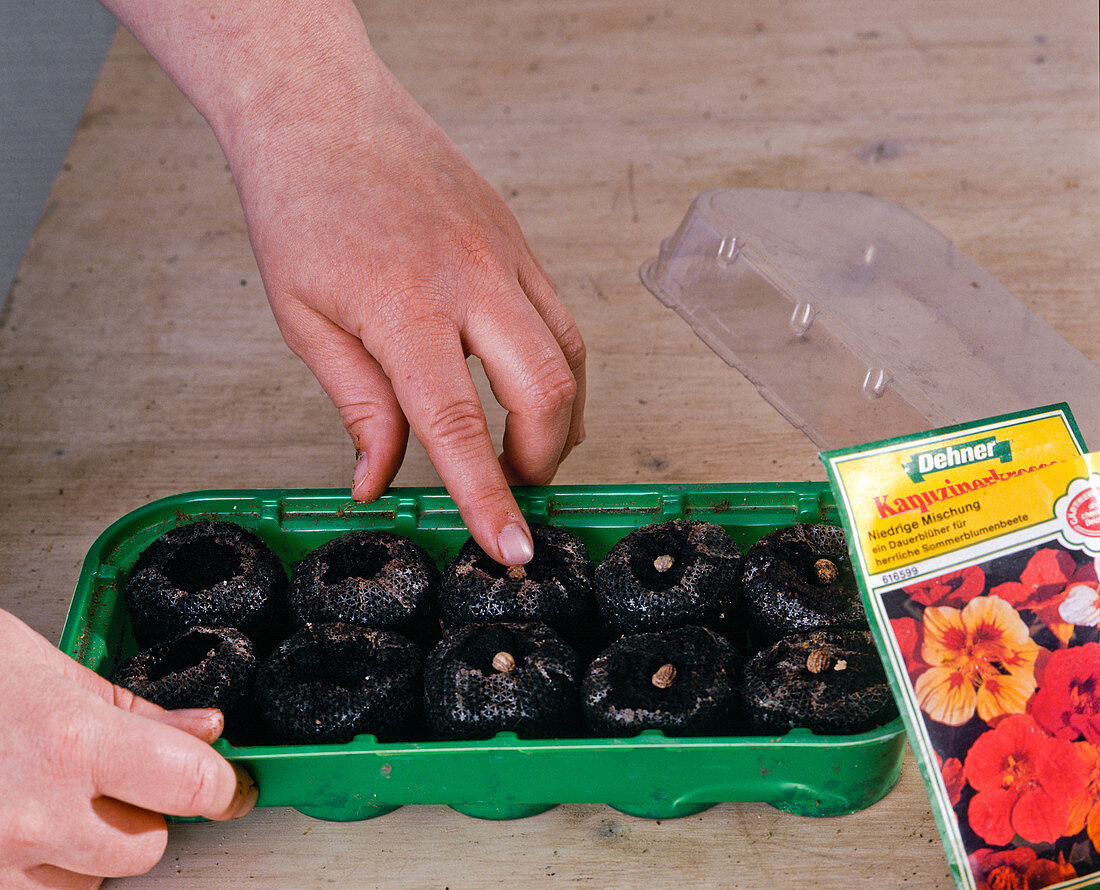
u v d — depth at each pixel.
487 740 0.47
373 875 0.49
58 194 0.75
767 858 0.49
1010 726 0.47
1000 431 0.49
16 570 0.58
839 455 0.48
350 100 0.54
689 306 0.64
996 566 0.48
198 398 0.65
